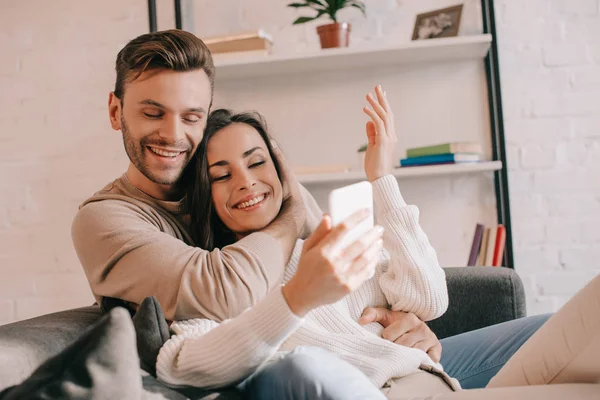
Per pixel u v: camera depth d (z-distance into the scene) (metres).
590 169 2.53
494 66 2.43
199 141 1.37
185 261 1.21
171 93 1.30
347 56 2.40
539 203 2.55
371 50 2.34
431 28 2.41
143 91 1.30
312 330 1.26
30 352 0.96
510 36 2.56
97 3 2.77
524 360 1.18
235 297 1.19
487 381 1.49
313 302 0.95
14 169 2.80
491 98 2.53
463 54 2.50
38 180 2.79
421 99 2.60
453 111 2.58
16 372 0.90
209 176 1.38
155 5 2.55
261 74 2.62
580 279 2.54
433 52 2.44
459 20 2.36
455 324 1.72
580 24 2.53
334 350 1.24
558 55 2.54
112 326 0.74
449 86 2.58
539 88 2.55
